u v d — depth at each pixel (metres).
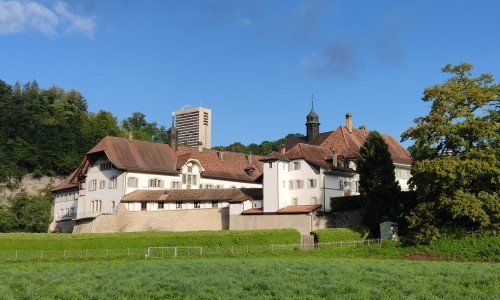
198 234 62.25
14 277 32.47
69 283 29.73
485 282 29.56
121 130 149.38
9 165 122.94
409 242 55.38
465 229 54.56
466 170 52.38
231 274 32.41
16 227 95.94
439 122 57.69
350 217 66.75
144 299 24.66
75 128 135.12
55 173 128.00
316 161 73.94
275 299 23.84
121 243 62.09
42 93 150.12
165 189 85.50
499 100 58.03
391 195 62.53
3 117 129.88
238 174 98.44
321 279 29.94
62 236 62.56
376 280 29.69
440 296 24.97
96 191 87.50
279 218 69.69
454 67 60.03
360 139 88.00
